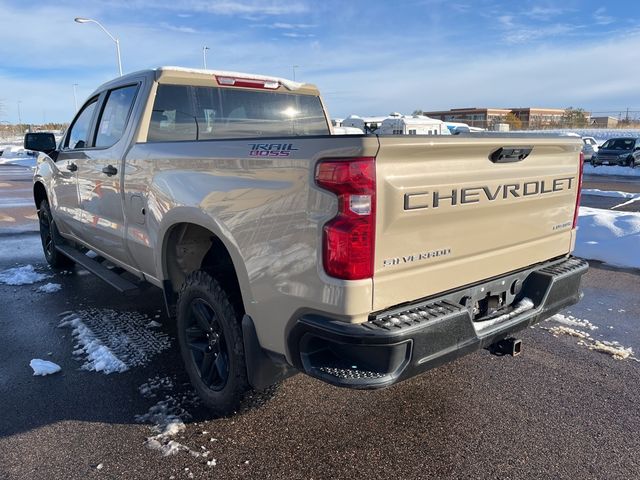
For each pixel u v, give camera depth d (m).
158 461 2.74
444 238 2.58
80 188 4.95
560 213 3.37
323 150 2.26
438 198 2.47
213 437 2.96
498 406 3.31
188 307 3.28
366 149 2.16
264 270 2.58
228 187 2.78
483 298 2.94
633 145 28.23
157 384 3.56
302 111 4.85
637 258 6.90
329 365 2.37
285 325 2.52
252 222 2.63
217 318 3.03
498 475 2.65
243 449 2.85
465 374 3.75
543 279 3.16
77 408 3.26
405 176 2.33
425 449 2.86
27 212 11.53
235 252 2.75
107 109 4.59
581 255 7.34
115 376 3.68
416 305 2.52
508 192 2.86
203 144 3.03
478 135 2.73
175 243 3.52
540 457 2.80
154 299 5.36
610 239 7.55
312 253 2.33
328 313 2.32
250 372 2.77
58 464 2.72
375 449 2.86
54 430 3.02
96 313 4.95
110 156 4.20
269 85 4.54
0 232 9.22
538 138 2.91
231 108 4.35
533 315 3.02
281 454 2.81
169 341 4.28
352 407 3.29
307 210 2.34
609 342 4.32
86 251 5.93
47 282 6.00
